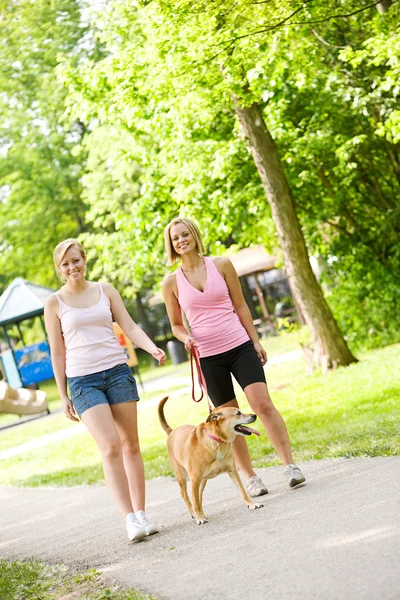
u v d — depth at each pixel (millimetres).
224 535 6043
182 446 6941
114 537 7316
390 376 14344
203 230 19359
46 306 7047
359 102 16891
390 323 20031
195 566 5363
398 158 19266
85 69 18234
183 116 17641
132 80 14672
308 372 18469
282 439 7246
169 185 19703
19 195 45406
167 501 8586
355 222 20531
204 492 8555
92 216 28172
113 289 7258
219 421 6695
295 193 19953
